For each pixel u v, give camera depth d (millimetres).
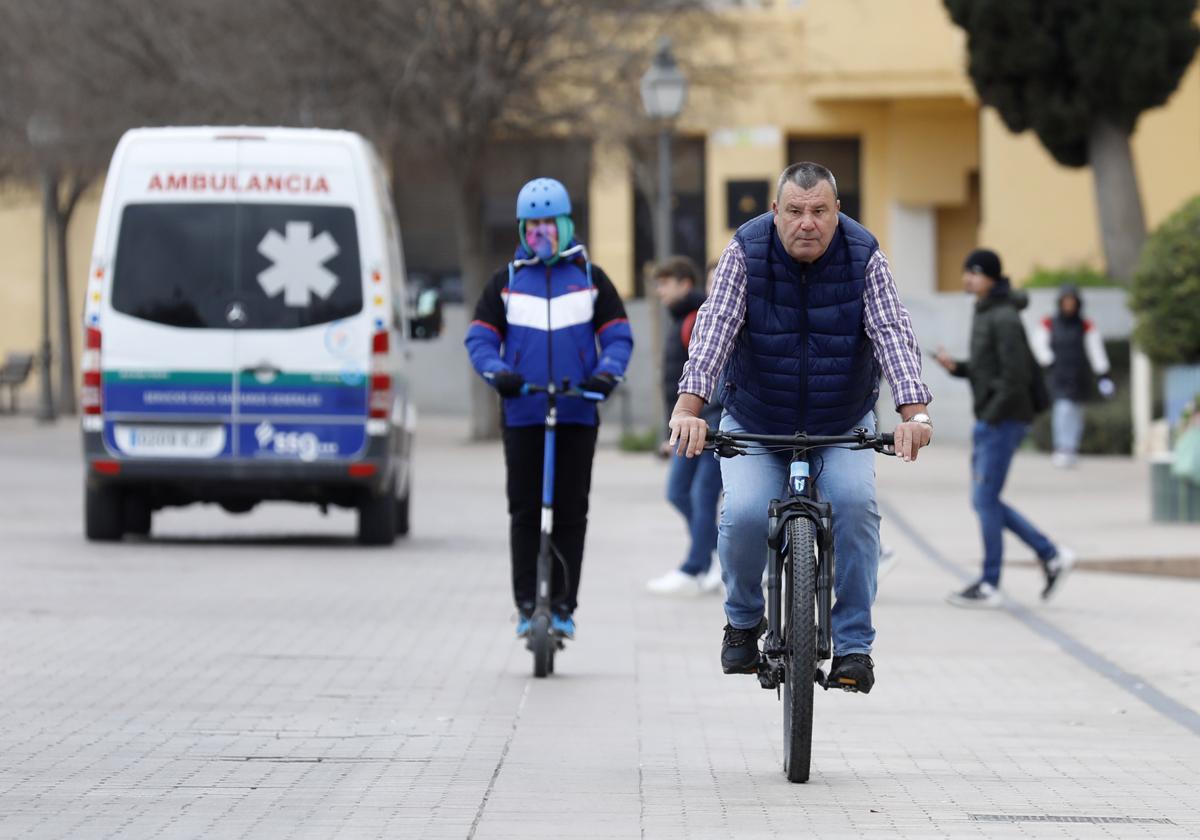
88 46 86500
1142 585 40406
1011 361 36531
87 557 42781
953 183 116312
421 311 46906
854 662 20219
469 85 84375
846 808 19125
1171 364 55312
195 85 84062
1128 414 82062
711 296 19984
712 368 19609
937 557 46500
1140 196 82188
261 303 43781
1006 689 27453
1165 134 100562
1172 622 34469
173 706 24766
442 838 17594
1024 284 88062
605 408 109062
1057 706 26031
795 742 20094
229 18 83875
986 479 36875
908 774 21078
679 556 46250
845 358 20266
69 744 22094
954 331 90500
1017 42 79812
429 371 113938
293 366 43719
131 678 26906
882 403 89750
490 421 93250
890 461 80438
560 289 28422
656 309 86438
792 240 19609
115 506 45906
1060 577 37094
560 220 28219
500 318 28516
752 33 96688
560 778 20531
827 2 112625
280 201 43906
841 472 20281
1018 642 32219
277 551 45188
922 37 111312
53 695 25422
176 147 43938
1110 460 80250
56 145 91125
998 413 36562
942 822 18531
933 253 117562
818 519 19891
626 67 87000
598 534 51906
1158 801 19672
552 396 27578
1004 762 21922
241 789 19734
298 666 28281
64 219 110875
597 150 89750
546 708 25125
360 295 43938
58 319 121750
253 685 26516
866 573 20344
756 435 20062
